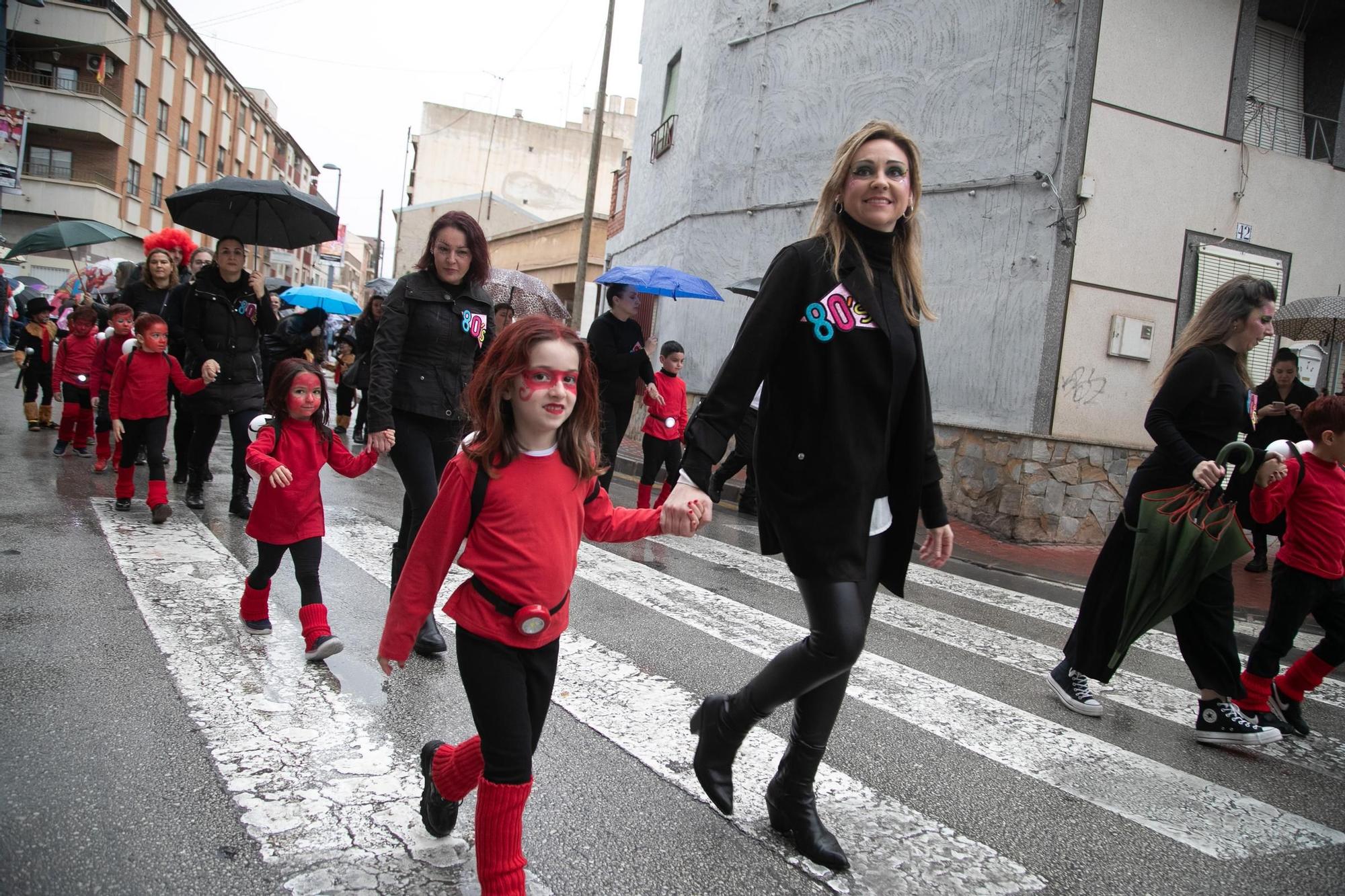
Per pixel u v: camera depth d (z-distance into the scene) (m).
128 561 5.50
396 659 2.46
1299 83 11.86
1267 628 4.47
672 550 7.65
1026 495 9.70
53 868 2.44
